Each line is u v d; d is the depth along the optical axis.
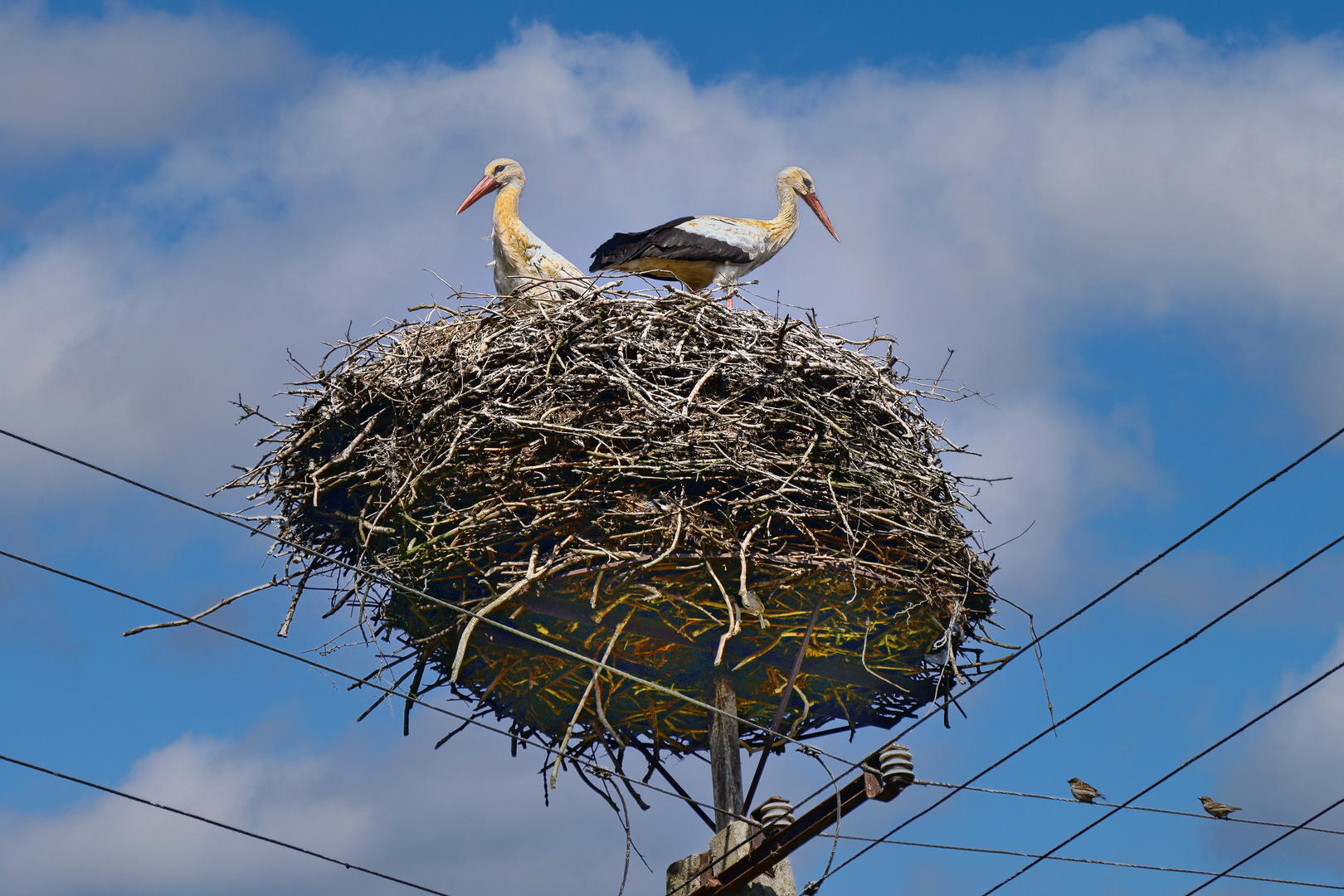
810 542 10.85
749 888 10.07
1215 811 9.00
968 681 11.84
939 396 12.02
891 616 11.27
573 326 11.32
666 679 11.87
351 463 11.53
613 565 10.27
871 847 9.02
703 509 10.71
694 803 10.85
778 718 10.75
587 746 12.18
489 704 12.07
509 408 10.82
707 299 11.69
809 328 11.86
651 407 10.73
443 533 10.55
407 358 11.43
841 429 11.05
